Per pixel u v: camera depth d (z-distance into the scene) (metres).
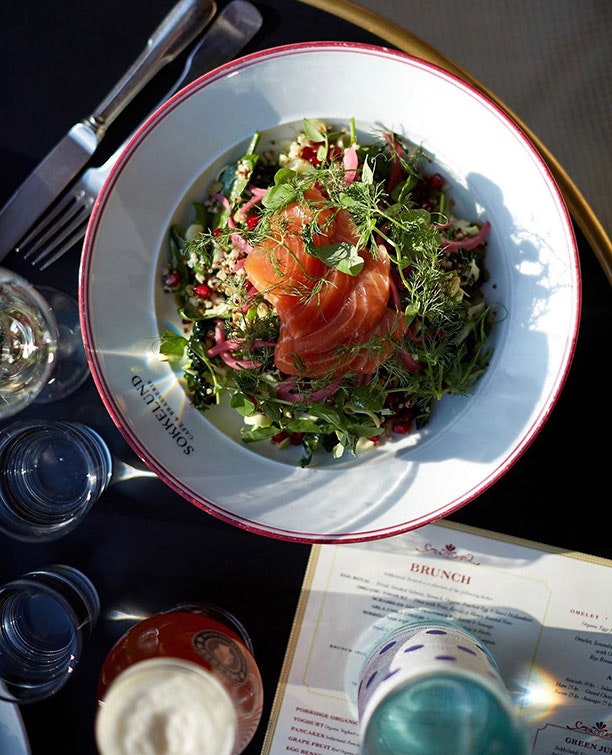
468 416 0.47
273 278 0.44
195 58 0.48
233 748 0.42
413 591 0.50
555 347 0.45
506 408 0.46
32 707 0.49
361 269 0.45
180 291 0.49
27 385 0.49
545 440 0.49
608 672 0.49
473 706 0.41
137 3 0.49
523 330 0.47
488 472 0.46
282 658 0.49
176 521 0.50
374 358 0.45
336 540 0.46
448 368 0.47
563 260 0.45
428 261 0.45
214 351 0.48
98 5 0.49
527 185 0.46
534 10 0.74
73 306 0.51
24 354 0.50
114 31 0.49
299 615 0.49
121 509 0.50
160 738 0.41
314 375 0.45
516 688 0.49
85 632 0.48
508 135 0.45
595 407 0.49
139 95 0.49
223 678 0.42
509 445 0.46
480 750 0.41
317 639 0.49
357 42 0.48
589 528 0.49
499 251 0.48
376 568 0.50
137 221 0.47
